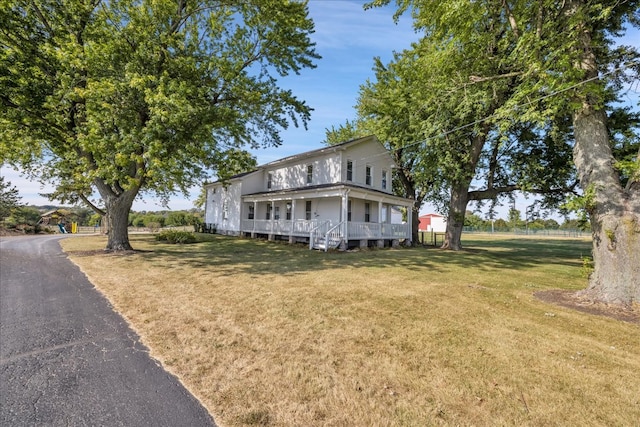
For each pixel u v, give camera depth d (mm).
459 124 14164
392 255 13367
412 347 3812
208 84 11391
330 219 17828
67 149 11648
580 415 2561
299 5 12055
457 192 17438
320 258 11617
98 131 9680
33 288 6406
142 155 9930
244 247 14883
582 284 7855
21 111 9539
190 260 10344
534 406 2678
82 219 51188
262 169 23141
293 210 17359
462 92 11273
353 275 8250
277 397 2758
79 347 3713
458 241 17422
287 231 17672
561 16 6449
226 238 19812
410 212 19969
